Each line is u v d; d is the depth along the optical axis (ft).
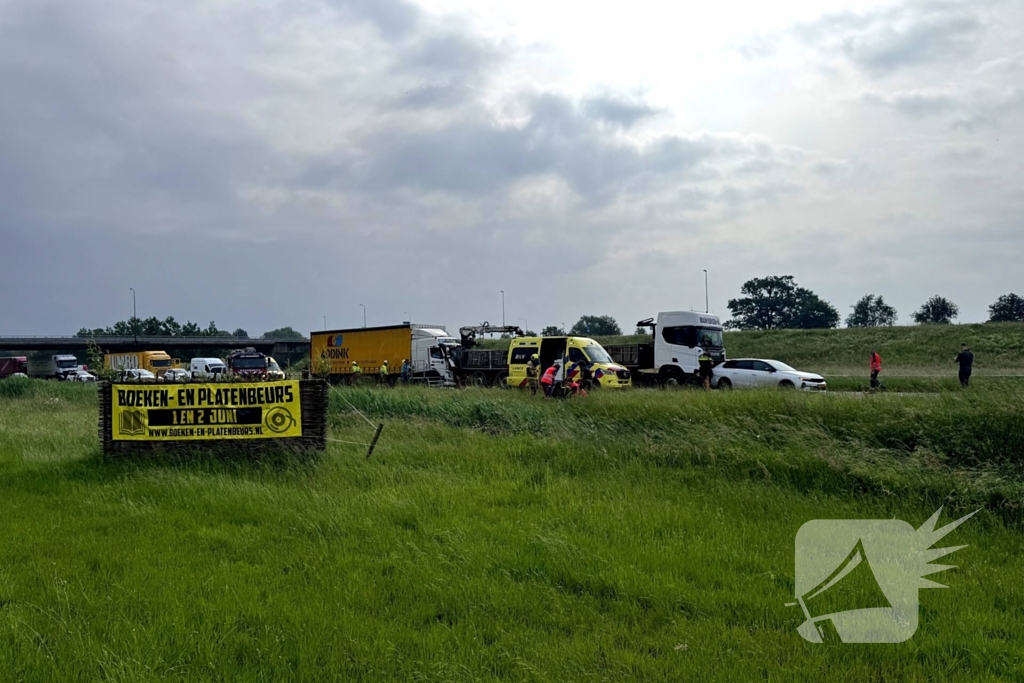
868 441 36.99
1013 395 38.11
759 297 347.97
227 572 20.95
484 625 17.49
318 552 22.89
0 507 29.12
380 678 14.74
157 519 27.22
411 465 37.22
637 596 19.43
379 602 18.83
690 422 43.19
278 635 16.55
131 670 14.46
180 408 39.40
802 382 97.30
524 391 76.33
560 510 28.04
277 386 39.96
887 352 172.96
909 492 30.25
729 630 17.39
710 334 107.45
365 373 139.13
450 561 21.83
